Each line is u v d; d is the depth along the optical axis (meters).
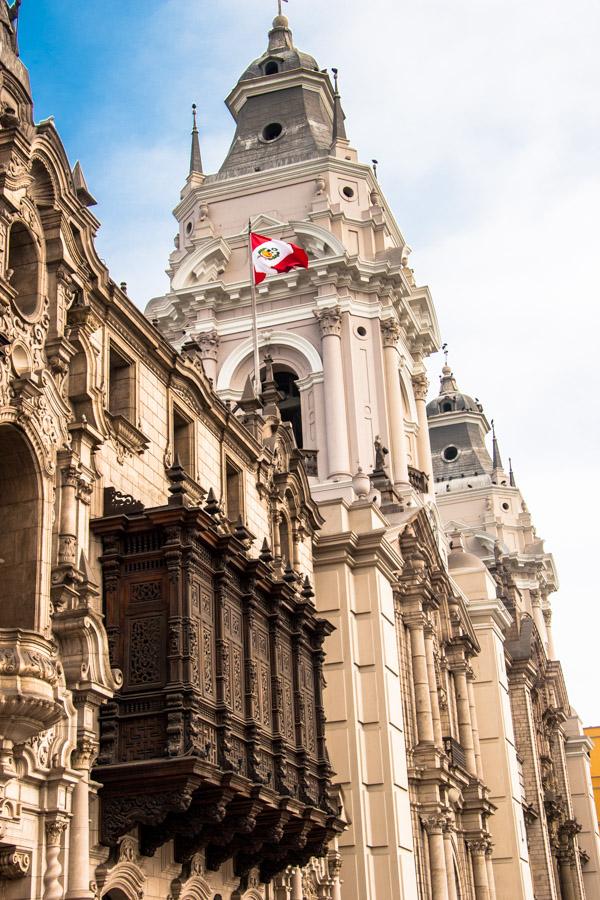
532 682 68.94
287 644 30.72
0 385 22.22
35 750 21.19
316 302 56.78
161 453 29.44
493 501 96.31
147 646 24.38
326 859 35.53
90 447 25.16
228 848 27.38
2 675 19.86
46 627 22.36
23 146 23.45
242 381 57.34
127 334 28.33
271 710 28.81
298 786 29.58
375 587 40.09
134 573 25.03
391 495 48.41
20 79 24.56
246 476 34.91
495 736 55.84
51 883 21.00
